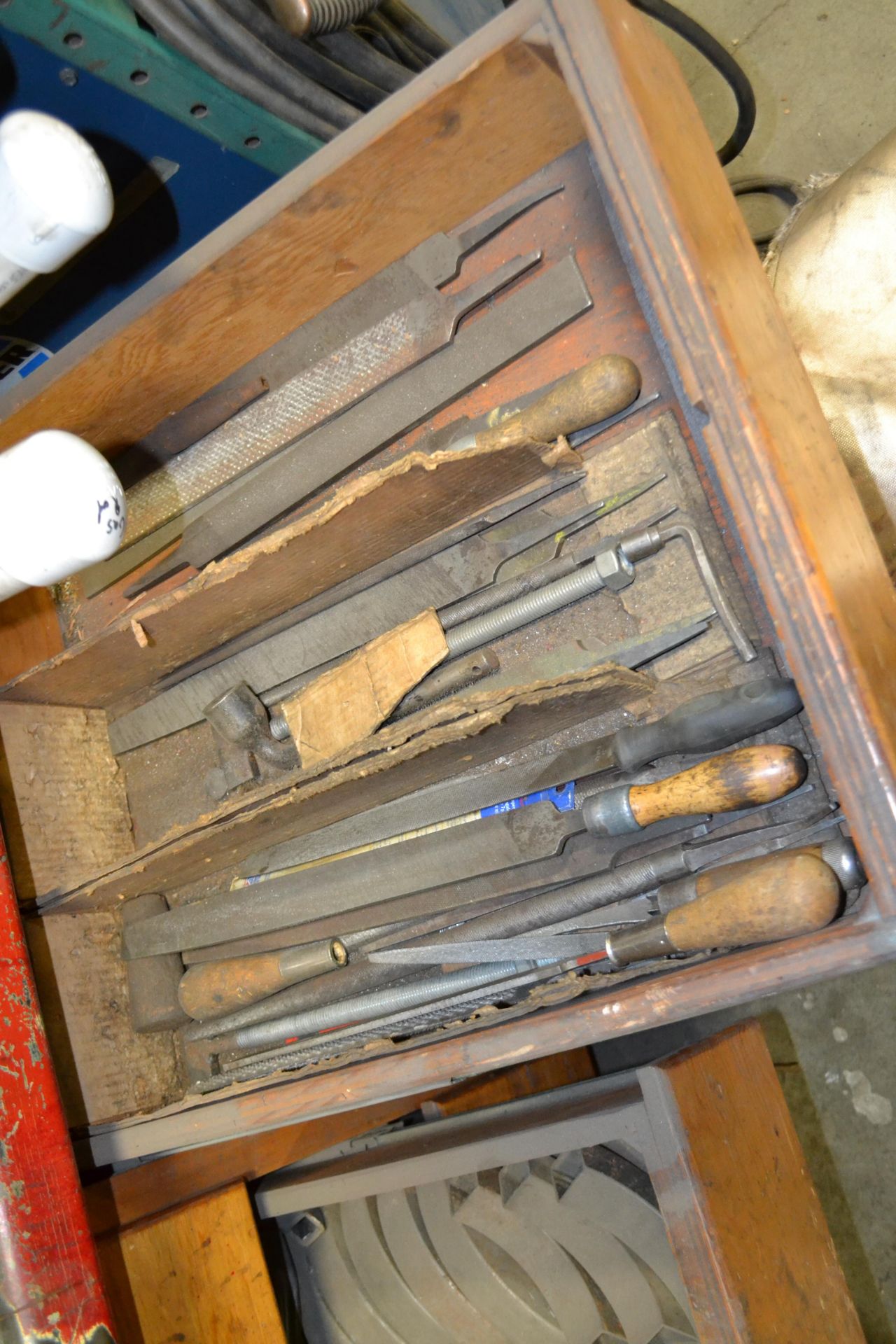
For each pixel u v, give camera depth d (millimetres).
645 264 938
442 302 1280
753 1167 1312
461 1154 1412
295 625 1381
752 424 883
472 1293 1483
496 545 1250
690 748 1063
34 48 1253
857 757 829
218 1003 1370
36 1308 1073
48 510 1028
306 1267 1637
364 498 1140
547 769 1160
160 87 1351
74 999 1396
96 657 1353
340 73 1495
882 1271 2059
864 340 1356
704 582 1130
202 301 1217
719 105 2264
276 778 1391
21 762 1429
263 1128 1256
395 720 1257
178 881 1421
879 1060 2080
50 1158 1146
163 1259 1378
